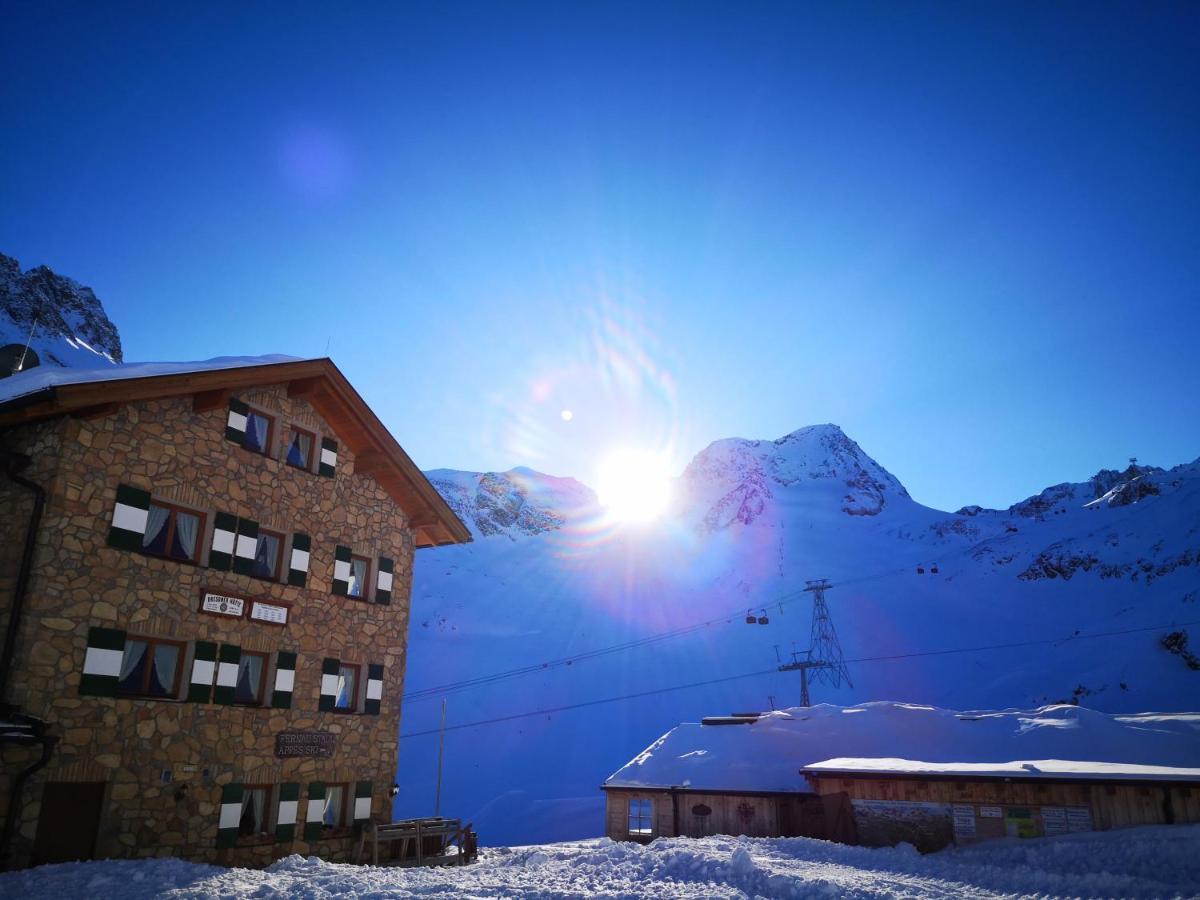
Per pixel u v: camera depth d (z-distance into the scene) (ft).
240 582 65.51
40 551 53.62
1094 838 62.59
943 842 72.64
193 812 59.21
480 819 276.21
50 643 52.95
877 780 77.15
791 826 92.32
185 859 58.18
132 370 64.80
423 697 474.49
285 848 65.41
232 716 63.21
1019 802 70.79
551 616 643.86
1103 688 411.75
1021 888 48.60
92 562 55.98
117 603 56.95
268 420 71.41
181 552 62.39
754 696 480.23
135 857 55.21
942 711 111.24
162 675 59.88
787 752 106.11
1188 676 401.49
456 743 397.60
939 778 73.82
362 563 79.25
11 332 472.03
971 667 499.10
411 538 84.99
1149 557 602.03
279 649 67.97
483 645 565.12
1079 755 95.76
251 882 44.91
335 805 71.46
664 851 55.72
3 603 53.52
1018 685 446.19
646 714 446.19
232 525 65.72
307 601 71.26
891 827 75.00
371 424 77.77
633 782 104.32
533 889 43.50
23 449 57.77
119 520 57.82
